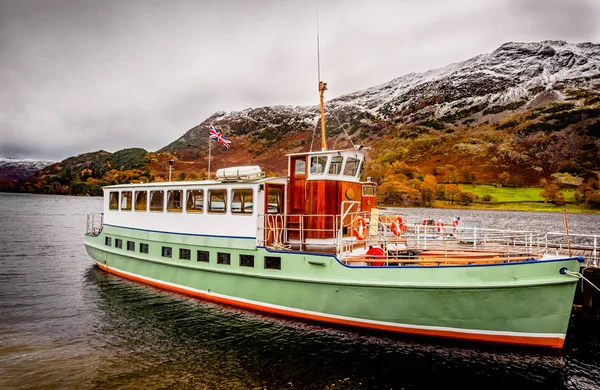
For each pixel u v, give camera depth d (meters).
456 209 155.38
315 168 15.39
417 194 169.38
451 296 11.82
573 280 10.87
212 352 12.54
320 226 15.01
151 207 18.83
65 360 11.94
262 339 13.41
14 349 12.74
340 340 13.24
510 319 11.59
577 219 105.75
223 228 15.72
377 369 11.51
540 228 72.88
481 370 11.48
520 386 10.76
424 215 114.75
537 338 11.58
